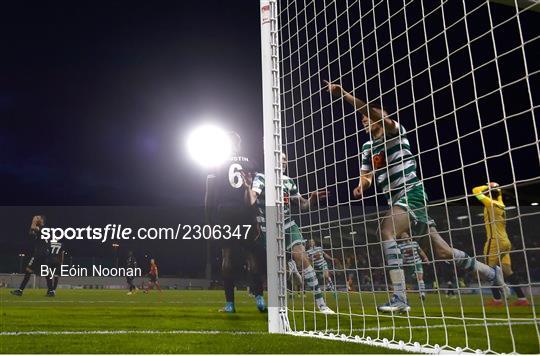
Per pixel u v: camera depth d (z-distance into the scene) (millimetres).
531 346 2268
